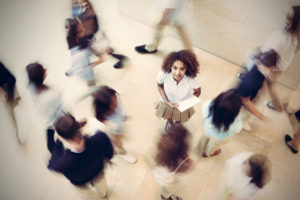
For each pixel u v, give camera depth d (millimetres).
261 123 4031
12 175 3652
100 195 3268
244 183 2418
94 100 2830
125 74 4523
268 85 3699
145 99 4281
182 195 3482
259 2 3500
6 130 3965
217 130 2898
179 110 3240
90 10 3590
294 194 3527
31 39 4914
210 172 3666
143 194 3535
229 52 4480
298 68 3859
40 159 3773
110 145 2660
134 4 4758
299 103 3893
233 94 2689
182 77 3125
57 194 3525
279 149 3871
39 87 2836
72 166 2449
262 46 3189
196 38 4582
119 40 4859
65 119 2338
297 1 3229
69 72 4352
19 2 5285
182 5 3984
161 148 2457
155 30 4496
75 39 3701
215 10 3939
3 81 3312
